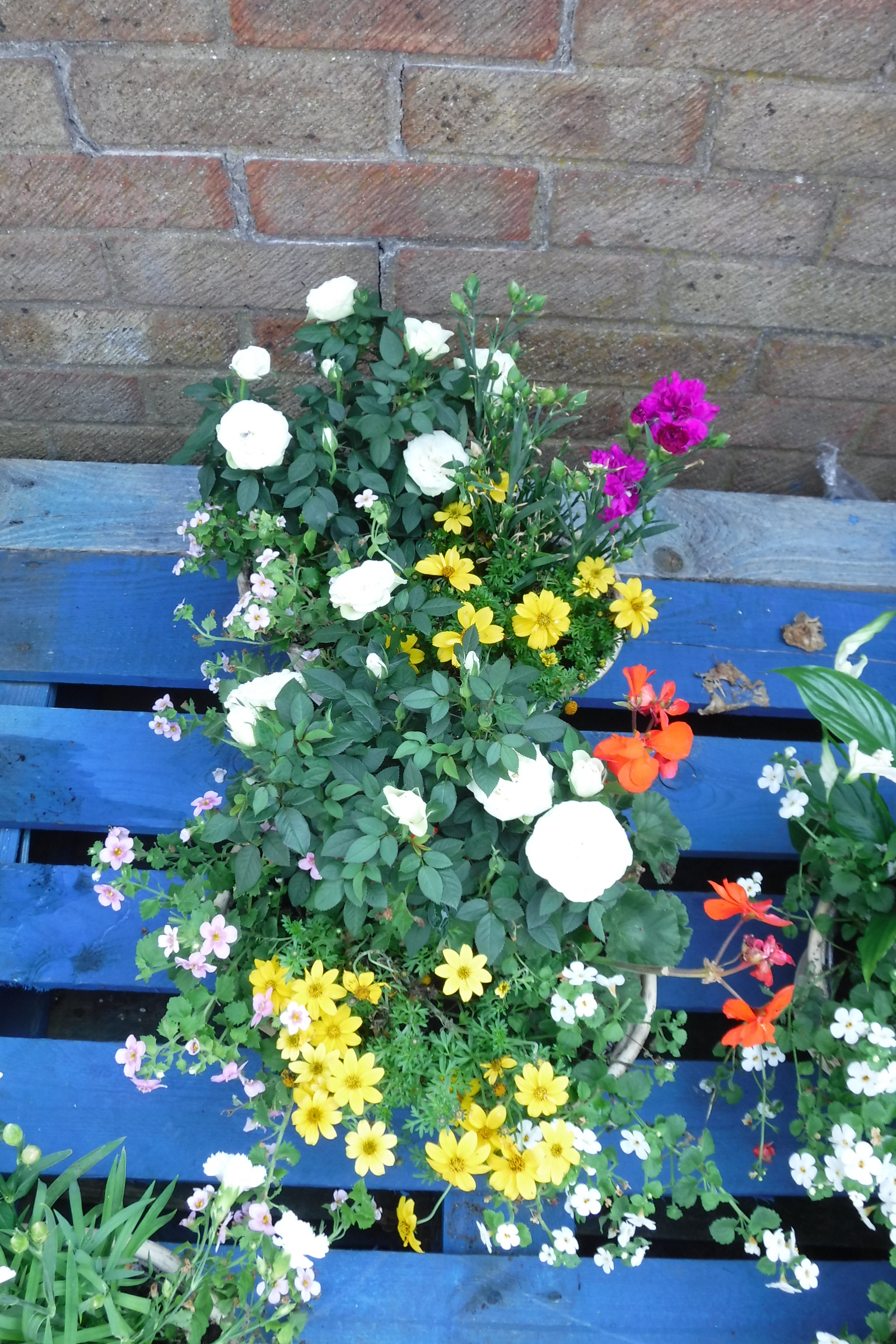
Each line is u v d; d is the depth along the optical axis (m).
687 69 1.28
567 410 1.26
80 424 1.68
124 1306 0.90
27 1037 1.25
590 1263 1.09
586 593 1.28
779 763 1.22
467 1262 1.08
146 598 1.49
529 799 0.97
